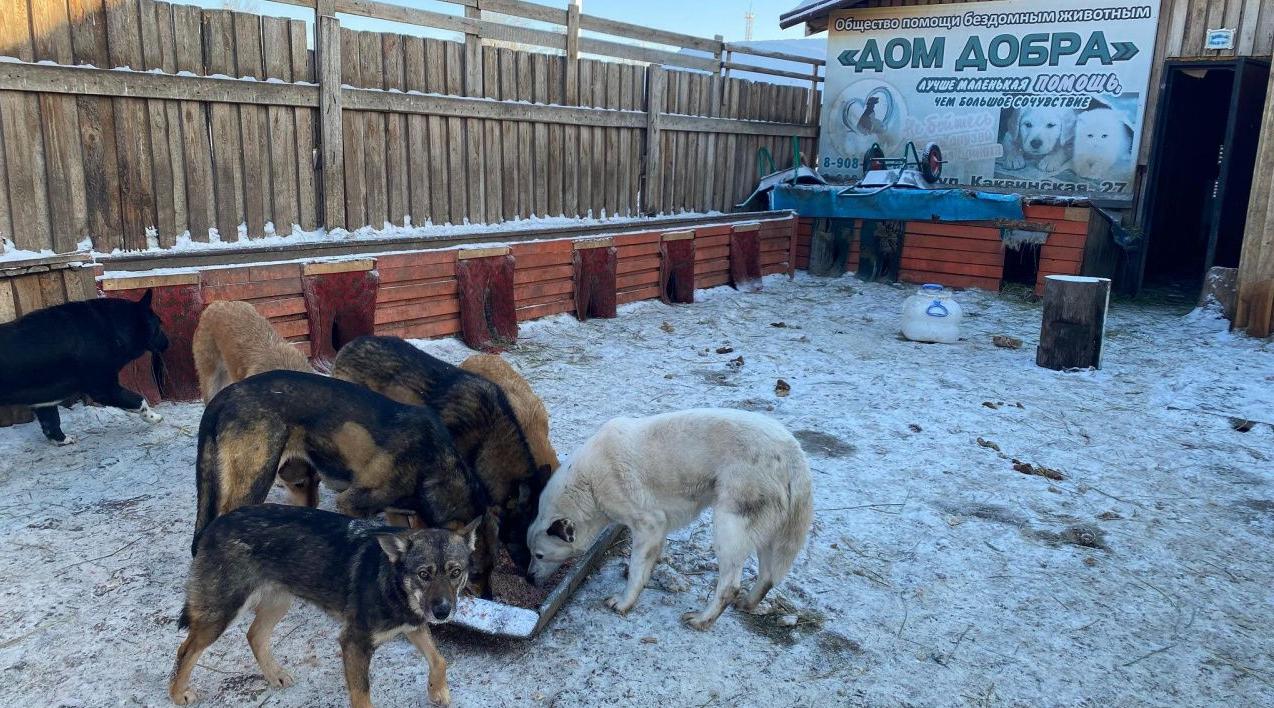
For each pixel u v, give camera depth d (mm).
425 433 4176
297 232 8750
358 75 8969
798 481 3996
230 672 3590
